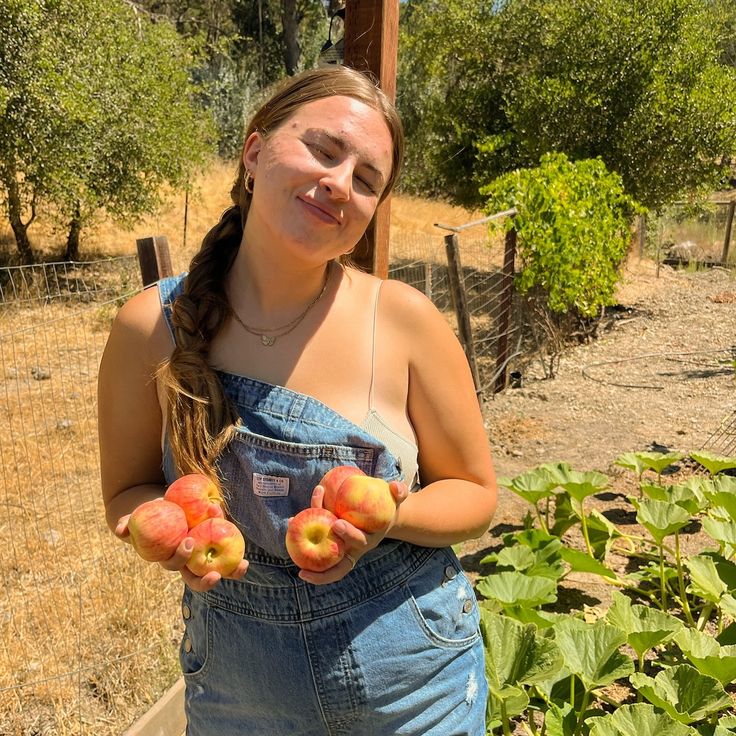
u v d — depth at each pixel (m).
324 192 1.29
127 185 11.57
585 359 8.28
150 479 1.57
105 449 1.54
